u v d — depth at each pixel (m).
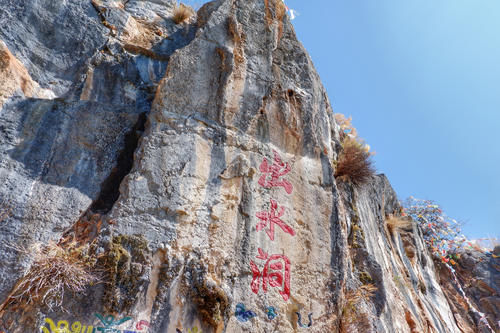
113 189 3.38
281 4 5.25
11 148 3.17
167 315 2.84
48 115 3.50
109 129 3.66
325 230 3.97
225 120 3.90
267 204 3.71
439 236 10.20
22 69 3.88
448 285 8.91
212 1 5.96
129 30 5.30
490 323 8.08
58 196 3.08
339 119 7.30
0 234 2.74
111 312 2.69
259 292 3.27
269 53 4.68
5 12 4.39
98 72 4.55
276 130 4.23
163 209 3.17
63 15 4.85
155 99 3.75
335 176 5.30
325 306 3.59
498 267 9.12
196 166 3.48
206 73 4.07
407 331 4.90
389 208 7.73
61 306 2.60
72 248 2.85
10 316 2.51
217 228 3.32
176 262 3.00
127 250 2.91
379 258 5.31
